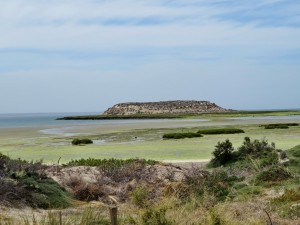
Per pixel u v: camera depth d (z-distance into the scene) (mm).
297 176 15336
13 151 34625
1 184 12094
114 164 17859
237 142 37625
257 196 12961
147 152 31484
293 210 10523
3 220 9773
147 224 8227
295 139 39344
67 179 15008
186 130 60531
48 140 47250
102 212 11094
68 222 8180
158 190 14016
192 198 11281
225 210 10148
